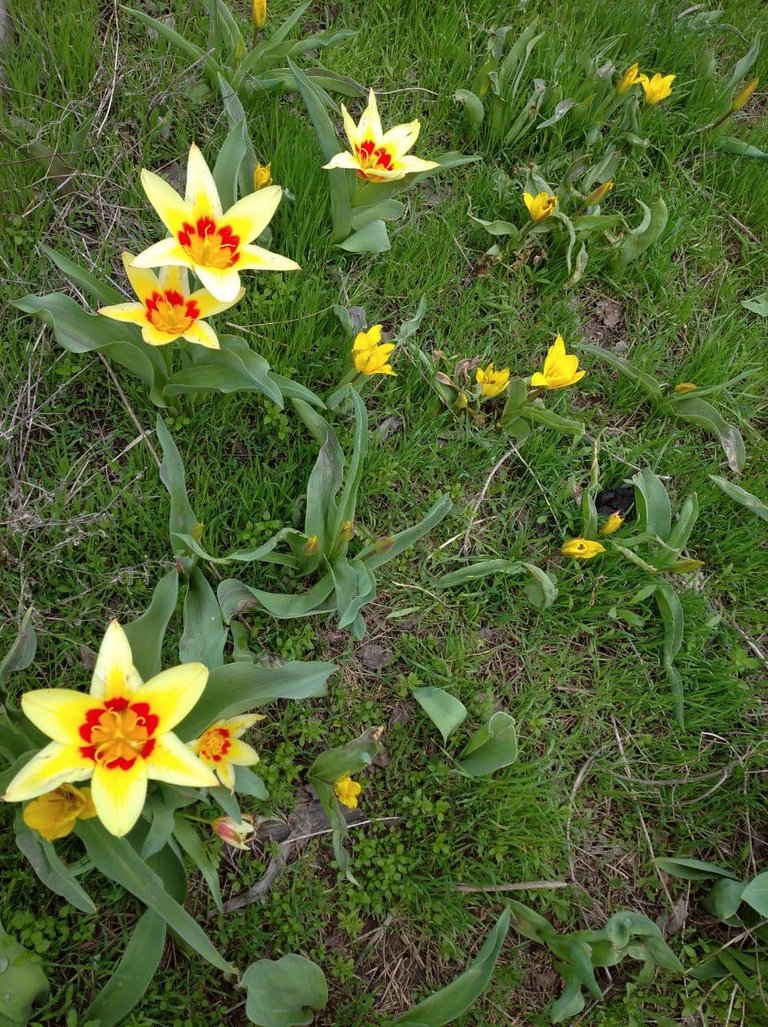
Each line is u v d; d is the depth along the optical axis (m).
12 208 0.75
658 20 1.12
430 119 0.96
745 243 1.02
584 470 0.85
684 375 0.91
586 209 0.92
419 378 0.81
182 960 0.61
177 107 0.85
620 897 0.71
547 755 0.72
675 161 1.05
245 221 0.59
